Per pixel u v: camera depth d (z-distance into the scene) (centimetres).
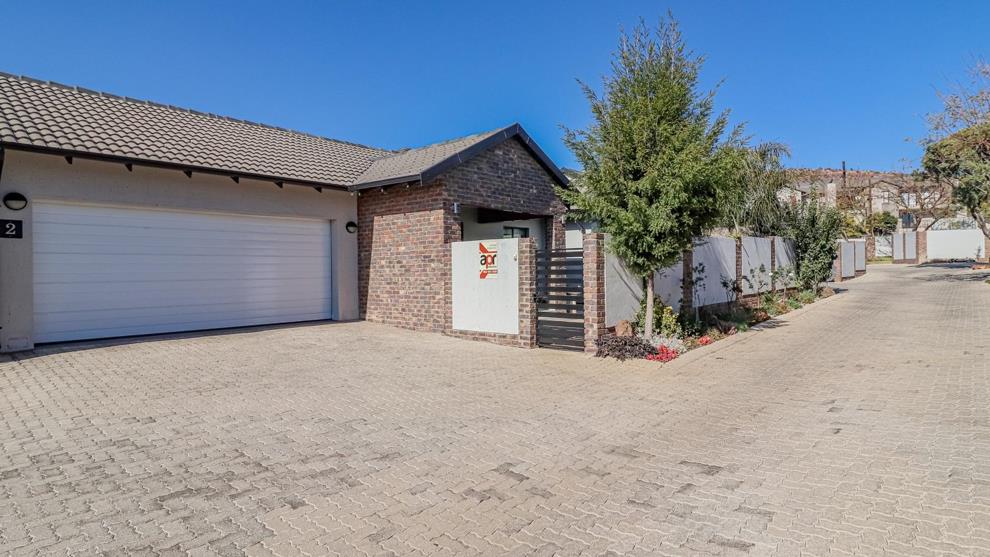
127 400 651
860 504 375
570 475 444
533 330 1020
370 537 344
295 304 1309
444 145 1462
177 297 1122
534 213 1499
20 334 920
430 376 799
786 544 328
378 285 1339
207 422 575
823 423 560
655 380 776
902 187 4119
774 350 984
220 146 1223
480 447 510
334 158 1452
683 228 925
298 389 716
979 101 2048
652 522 362
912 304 1608
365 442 521
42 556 317
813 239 1892
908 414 578
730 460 470
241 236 1215
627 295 1044
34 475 436
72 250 991
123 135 1068
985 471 421
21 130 903
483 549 330
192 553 322
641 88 923
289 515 373
